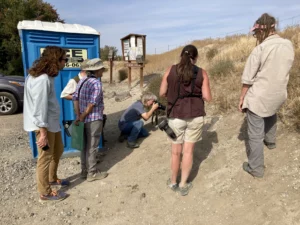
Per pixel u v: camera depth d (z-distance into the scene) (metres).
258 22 2.95
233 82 6.43
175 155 3.23
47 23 4.52
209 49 12.65
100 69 3.78
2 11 16.67
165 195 3.33
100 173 3.95
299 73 4.97
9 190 3.72
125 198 3.40
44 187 3.32
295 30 8.90
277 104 2.93
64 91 4.16
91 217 3.13
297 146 3.37
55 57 3.02
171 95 3.04
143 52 10.21
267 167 3.25
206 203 3.06
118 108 8.30
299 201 2.69
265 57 2.83
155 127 5.67
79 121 3.72
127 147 4.96
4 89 8.27
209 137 4.43
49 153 3.21
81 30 4.41
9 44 15.18
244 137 4.03
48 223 3.06
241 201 2.93
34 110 2.88
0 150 5.24
